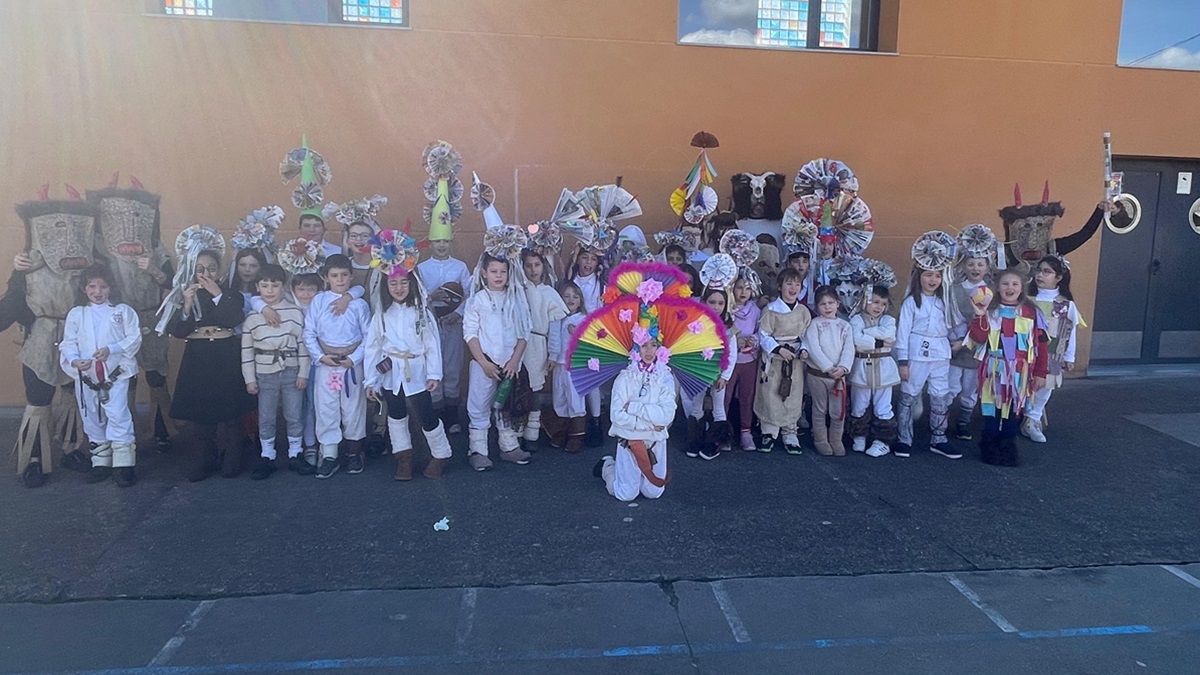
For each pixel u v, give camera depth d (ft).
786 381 19.49
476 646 11.41
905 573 13.78
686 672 10.87
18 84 21.65
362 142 23.16
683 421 23.11
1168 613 12.59
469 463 18.85
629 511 16.17
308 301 17.94
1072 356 20.89
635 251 21.39
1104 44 26.21
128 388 17.35
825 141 25.17
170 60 22.13
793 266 20.10
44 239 17.30
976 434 21.84
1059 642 11.71
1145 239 28.30
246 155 22.74
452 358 20.84
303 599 12.66
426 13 23.00
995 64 25.71
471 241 24.00
